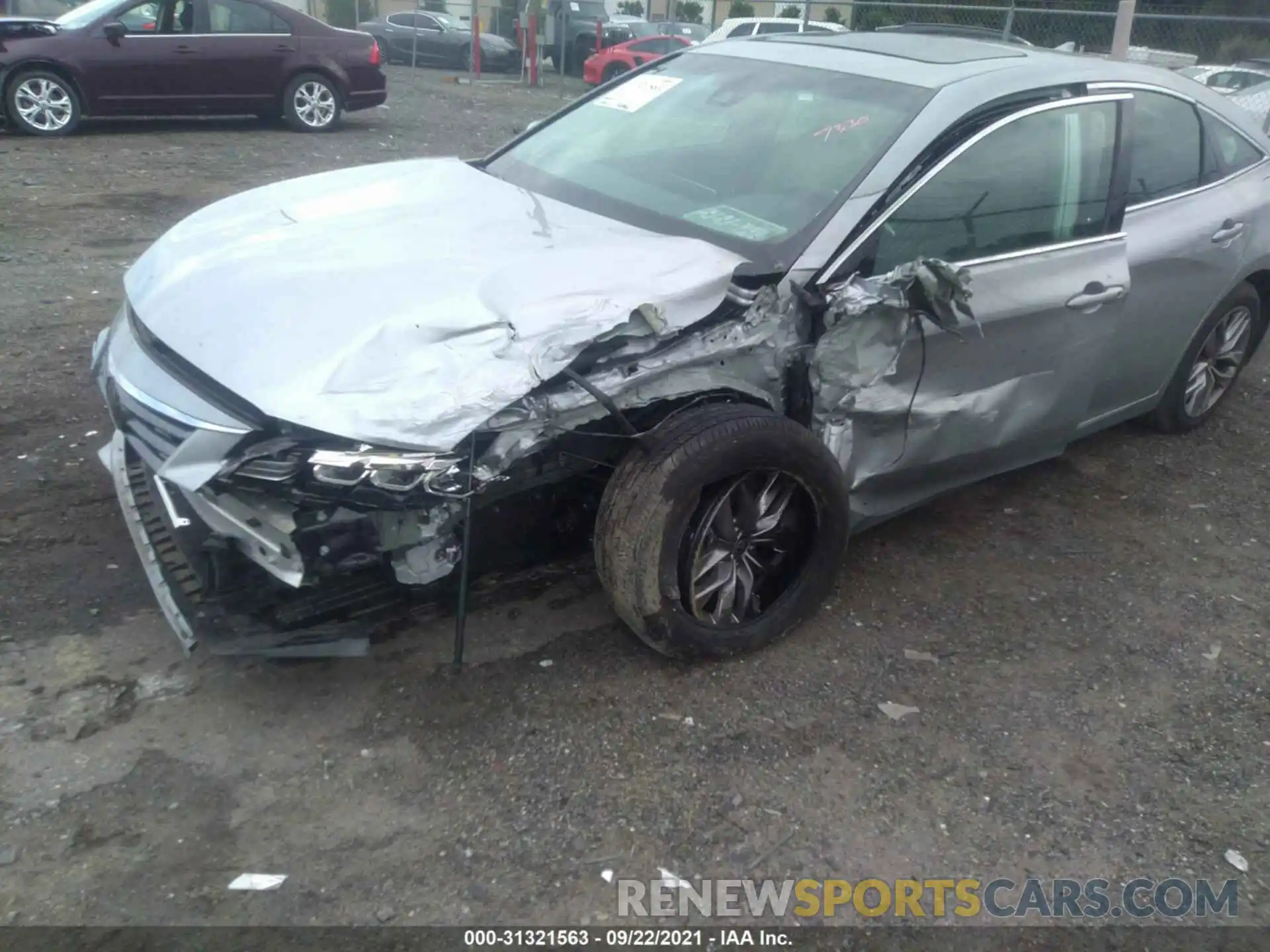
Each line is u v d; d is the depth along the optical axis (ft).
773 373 10.66
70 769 9.09
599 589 12.09
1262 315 17.63
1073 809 9.55
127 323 10.73
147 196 29.60
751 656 11.21
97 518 12.83
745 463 10.18
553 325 9.18
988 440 12.83
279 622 9.50
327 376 8.65
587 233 11.17
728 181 12.10
